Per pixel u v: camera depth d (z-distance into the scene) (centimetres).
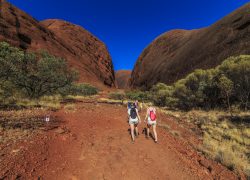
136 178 392
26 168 355
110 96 3212
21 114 807
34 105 1135
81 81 5144
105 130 696
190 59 5859
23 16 5150
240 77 1552
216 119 1383
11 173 328
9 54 1116
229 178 474
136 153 509
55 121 737
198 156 605
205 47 5453
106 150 505
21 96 1316
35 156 408
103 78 8050
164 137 704
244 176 499
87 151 486
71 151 473
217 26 5722
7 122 634
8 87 1163
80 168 398
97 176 378
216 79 1867
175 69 6544
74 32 8338
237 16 4962
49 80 1470
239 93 1627
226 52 4181
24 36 4500
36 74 1347
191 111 1873
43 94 1597
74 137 569
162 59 8938
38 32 5253
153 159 488
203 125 1157
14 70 1068
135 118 611
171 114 1609
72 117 863
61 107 1177
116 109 1299
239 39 4203
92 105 1429
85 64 6906
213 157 609
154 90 3309
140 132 716
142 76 10500
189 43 7088
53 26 7894
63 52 5803
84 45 8281
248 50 3500
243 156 648
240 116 1441
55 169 376
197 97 2047
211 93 1967
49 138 523
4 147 423
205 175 463
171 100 2277
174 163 489
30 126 614
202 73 2189
